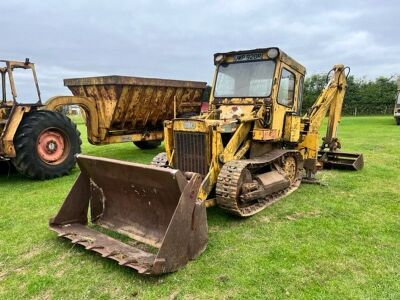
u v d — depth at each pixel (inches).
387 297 129.0
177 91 432.5
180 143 213.2
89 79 381.4
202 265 151.3
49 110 324.5
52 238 182.9
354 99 1493.6
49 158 321.1
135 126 426.0
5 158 309.4
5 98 328.8
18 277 146.7
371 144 517.0
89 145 571.8
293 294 131.0
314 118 290.8
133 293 133.0
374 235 181.8
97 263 155.9
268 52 227.8
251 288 135.0
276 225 195.8
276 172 238.5
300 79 266.2
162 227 165.3
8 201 250.7
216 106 246.5
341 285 136.5
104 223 185.9
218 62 250.1
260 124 226.7
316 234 183.3
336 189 268.2
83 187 187.9
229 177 193.2
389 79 1478.8
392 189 267.1
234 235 182.1
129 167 159.8
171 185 150.4
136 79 378.3
